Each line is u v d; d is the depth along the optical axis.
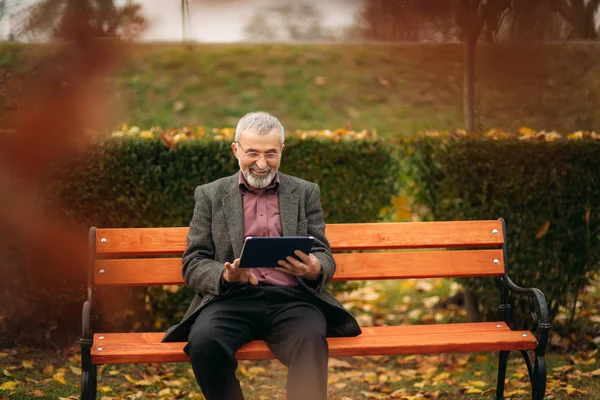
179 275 3.60
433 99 10.27
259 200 3.44
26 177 4.45
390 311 5.70
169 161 4.54
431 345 3.24
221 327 3.10
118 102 9.31
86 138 4.50
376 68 10.92
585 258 4.69
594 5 5.97
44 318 4.67
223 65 10.96
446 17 5.64
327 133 4.82
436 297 5.90
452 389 4.12
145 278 3.58
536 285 4.70
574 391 3.94
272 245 2.93
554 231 4.66
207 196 3.46
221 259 3.36
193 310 3.38
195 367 3.02
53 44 5.10
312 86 10.58
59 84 4.80
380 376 4.38
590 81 6.94
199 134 4.72
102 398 3.84
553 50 6.68
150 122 9.46
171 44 11.24
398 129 9.59
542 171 4.59
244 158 3.35
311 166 4.74
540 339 3.29
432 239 3.79
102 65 5.27
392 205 4.89
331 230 3.74
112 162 4.48
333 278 3.72
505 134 4.73
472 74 5.46
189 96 10.21
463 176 4.63
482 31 5.76
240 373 4.46
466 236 3.81
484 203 4.64
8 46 5.09
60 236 4.51
